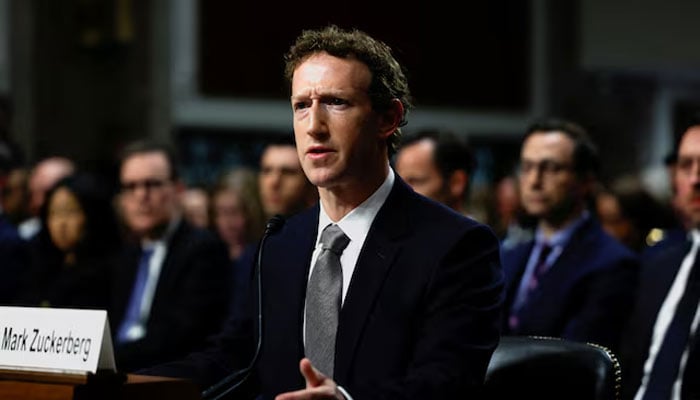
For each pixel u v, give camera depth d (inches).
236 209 408.2
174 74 666.8
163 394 126.6
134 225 307.3
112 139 598.5
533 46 733.9
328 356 148.9
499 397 156.3
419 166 269.7
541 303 249.4
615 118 733.9
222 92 682.8
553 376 155.5
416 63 715.4
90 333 125.0
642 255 280.2
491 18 730.8
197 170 677.9
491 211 434.6
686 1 732.0
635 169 734.5
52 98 590.9
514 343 159.9
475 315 144.5
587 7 721.6
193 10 673.0
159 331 286.0
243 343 163.5
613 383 155.9
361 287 149.3
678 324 222.7
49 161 409.1
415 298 146.6
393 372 145.5
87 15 594.6
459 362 141.5
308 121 148.2
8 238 343.6
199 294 291.7
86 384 122.0
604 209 363.6
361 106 147.9
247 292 165.9
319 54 149.6
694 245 232.4
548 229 260.2
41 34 589.3
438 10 719.1
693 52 732.0
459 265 147.0
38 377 125.1
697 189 234.2
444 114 721.0
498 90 733.3
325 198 155.2
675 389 218.2
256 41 688.4
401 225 151.7
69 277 305.4
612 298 245.6
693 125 238.1
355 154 148.4
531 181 258.7
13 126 579.8
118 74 603.8
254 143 693.9
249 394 159.9
